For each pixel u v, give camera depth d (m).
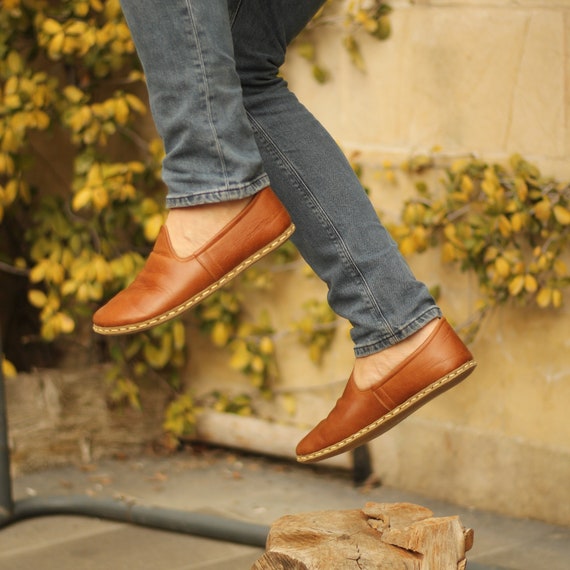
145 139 4.46
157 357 4.42
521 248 3.54
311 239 1.96
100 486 4.00
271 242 1.87
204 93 1.74
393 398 1.98
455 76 3.63
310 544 2.14
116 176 4.11
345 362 4.12
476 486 3.74
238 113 1.78
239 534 3.27
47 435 4.18
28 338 4.72
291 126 1.96
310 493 3.94
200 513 3.39
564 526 3.53
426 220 3.62
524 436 3.62
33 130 4.57
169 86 1.74
